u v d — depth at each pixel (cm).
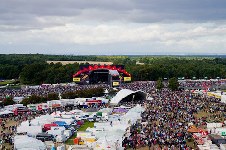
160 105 14812
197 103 15300
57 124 10512
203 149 8044
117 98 16212
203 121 11462
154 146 8738
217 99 16550
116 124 10306
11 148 8488
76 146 7988
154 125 10881
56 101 14675
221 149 7931
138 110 12888
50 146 8431
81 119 11988
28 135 9500
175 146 8712
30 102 15362
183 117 12131
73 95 17162
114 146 7869
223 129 9250
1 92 19462
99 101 15662
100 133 9131
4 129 10719
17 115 13062
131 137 9350
